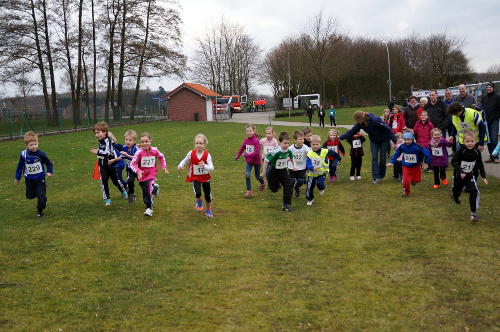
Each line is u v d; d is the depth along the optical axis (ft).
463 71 242.37
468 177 24.91
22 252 21.57
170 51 144.66
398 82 250.78
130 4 134.41
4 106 121.29
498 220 24.61
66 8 116.06
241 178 41.93
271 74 244.63
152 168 28.19
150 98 266.77
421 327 13.75
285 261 19.57
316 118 158.40
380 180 37.83
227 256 20.42
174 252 21.15
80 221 27.04
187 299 16.10
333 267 18.72
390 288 16.52
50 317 14.94
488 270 17.76
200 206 28.17
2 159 59.11
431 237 22.13
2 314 15.21
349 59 239.30
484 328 13.57
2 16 106.42
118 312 15.21
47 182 41.06
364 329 13.76
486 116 41.60
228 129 113.39
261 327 14.03
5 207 31.40
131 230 24.94
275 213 28.17
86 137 91.56
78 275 18.53
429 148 35.19
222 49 251.19
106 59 137.69
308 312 14.89
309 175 29.99
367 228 24.18
